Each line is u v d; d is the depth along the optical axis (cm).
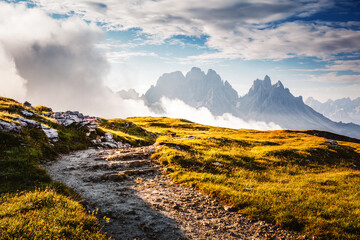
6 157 1523
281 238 932
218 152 2625
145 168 1877
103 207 1059
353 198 1457
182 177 1652
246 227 1005
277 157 2961
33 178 1266
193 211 1123
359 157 3788
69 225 736
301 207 1216
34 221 698
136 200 1194
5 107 2917
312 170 2562
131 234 841
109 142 3550
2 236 601
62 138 2820
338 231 984
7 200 899
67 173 1627
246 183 1653
